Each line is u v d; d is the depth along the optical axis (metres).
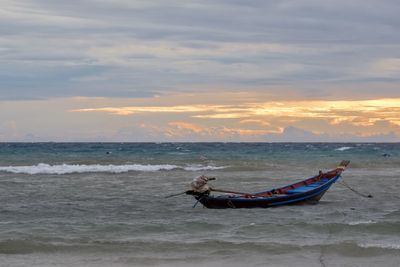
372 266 13.25
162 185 32.81
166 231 17.81
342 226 17.88
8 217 21.14
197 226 18.55
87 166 44.66
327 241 15.91
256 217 21.06
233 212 22.53
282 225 18.20
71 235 17.12
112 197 27.20
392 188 31.50
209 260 13.83
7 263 13.51
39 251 14.73
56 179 36.69
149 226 18.50
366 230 17.41
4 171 41.78
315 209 23.38
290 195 24.20
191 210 23.19
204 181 23.77
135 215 21.83
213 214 22.05
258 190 31.05
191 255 14.31
